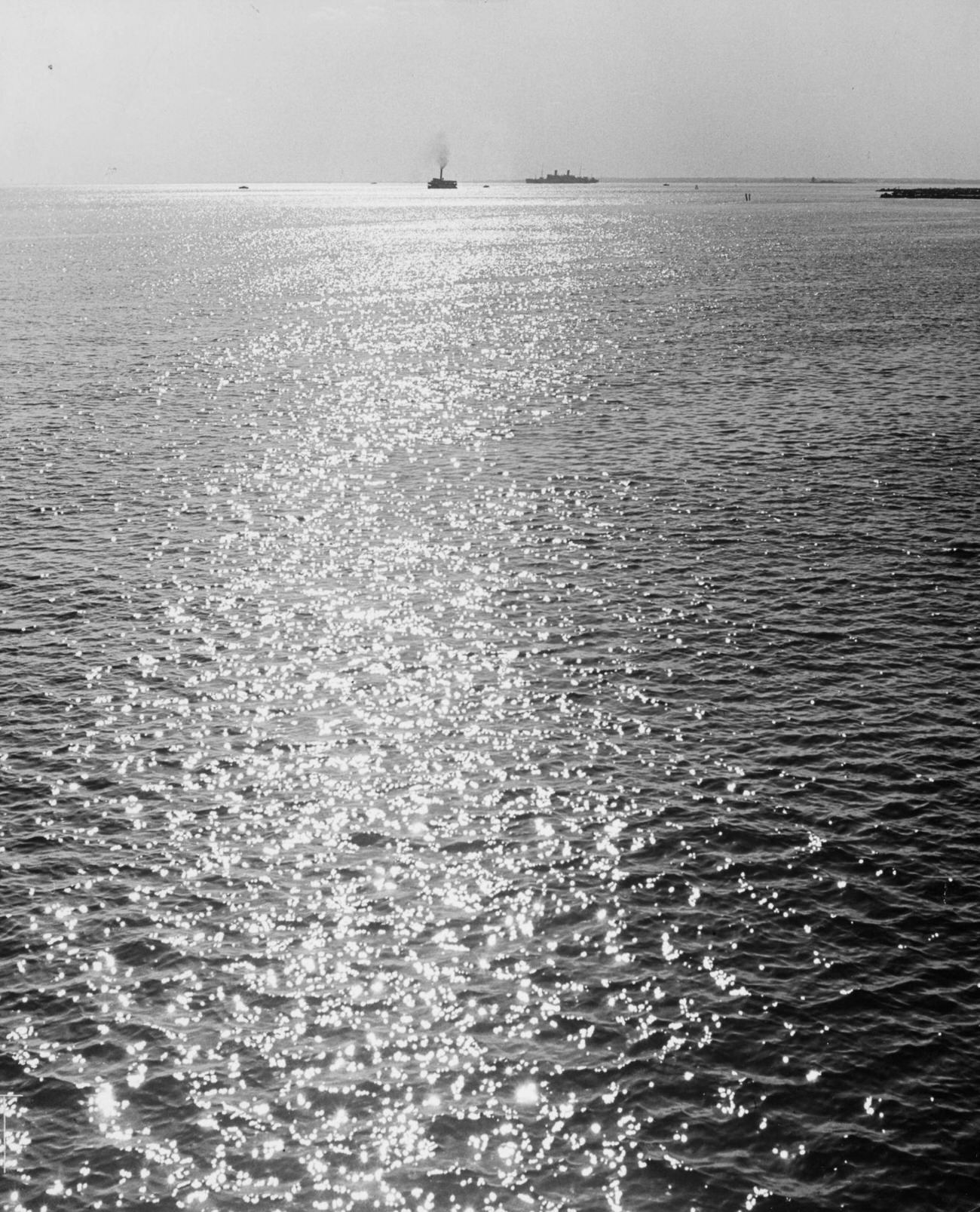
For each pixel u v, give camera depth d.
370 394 72.94
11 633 37.19
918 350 85.88
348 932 23.17
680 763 29.30
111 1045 20.31
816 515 48.41
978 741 30.33
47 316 108.75
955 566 42.81
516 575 42.00
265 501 50.88
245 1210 17.31
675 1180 17.67
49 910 23.86
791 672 34.38
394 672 34.47
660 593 40.34
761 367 80.31
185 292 131.62
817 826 26.62
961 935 23.06
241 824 26.92
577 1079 19.53
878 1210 17.25
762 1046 20.19
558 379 77.19
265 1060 19.98
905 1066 19.80
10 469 55.66
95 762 29.55
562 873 24.98
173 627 37.69
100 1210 17.31
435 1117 18.81
